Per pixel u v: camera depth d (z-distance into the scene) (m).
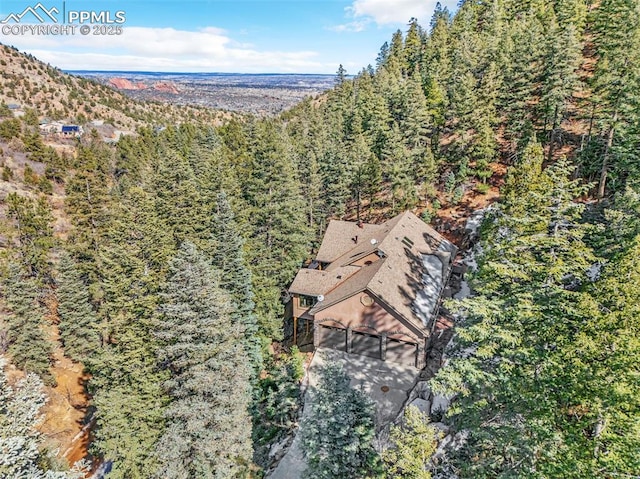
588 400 12.64
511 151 51.09
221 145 63.88
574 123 49.97
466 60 63.69
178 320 19.64
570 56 41.84
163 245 28.53
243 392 21.28
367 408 18.70
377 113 61.56
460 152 53.91
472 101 50.69
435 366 28.97
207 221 33.56
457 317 33.94
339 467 17.61
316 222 54.56
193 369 19.39
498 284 19.77
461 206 49.62
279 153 40.22
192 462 19.66
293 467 24.03
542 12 71.31
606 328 12.88
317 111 99.94
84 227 40.97
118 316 24.36
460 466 15.83
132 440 20.47
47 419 32.16
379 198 58.66
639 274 12.99
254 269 36.66
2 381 15.66
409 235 39.62
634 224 18.66
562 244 18.16
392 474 15.71
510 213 25.05
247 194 42.00
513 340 14.53
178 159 35.59
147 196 31.97
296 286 35.34
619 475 11.41
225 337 20.59
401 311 29.20
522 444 13.42
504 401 14.87
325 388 18.88
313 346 33.84
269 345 34.50
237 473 22.92
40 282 39.75
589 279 18.56
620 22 40.66
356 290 30.09
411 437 14.66
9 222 45.12
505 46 60.19
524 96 47.59
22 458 13.79
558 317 15.04
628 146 29.78
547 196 19.36
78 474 15.09
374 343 30.83
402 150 50.28
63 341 39.03
